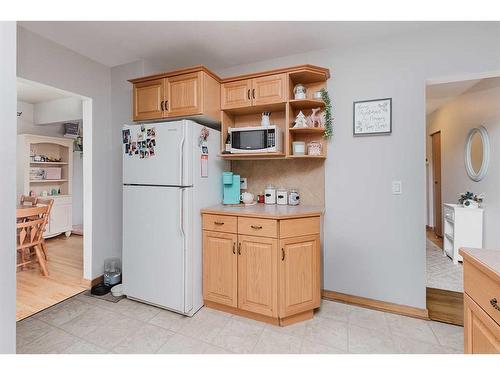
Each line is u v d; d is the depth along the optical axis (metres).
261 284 2.02
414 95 2.13
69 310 2.24
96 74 2.72
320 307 2.29
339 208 2.40
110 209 2.88
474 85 3.51
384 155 2.23
